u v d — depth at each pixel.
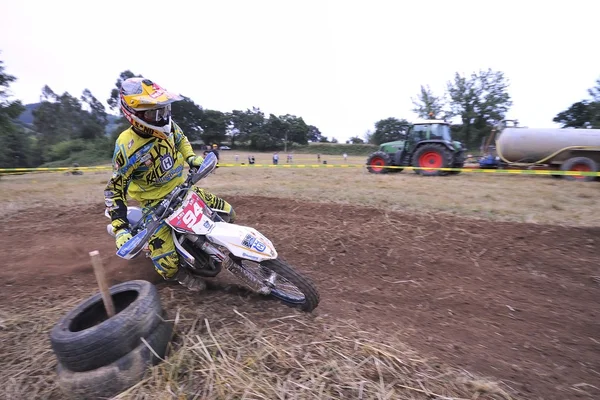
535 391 2.56
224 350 2.76
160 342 2.67
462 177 13.20
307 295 3.22
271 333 2.96
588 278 4.34
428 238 5.48
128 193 3.36
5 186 13.98
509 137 13.24
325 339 2.91
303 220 6.48
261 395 2.32
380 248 5.14
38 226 6.90
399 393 2.38
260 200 7.91
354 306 3.70
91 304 2.89
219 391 2.36
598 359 2.98
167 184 3.34
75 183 14.23
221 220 3.51
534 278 4.37
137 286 2.97
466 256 4.93
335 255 4.98
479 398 2.39
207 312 3.27
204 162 3.27
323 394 2.33
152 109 2.78
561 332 3.36
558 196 8.30
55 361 2.79
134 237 2.90
